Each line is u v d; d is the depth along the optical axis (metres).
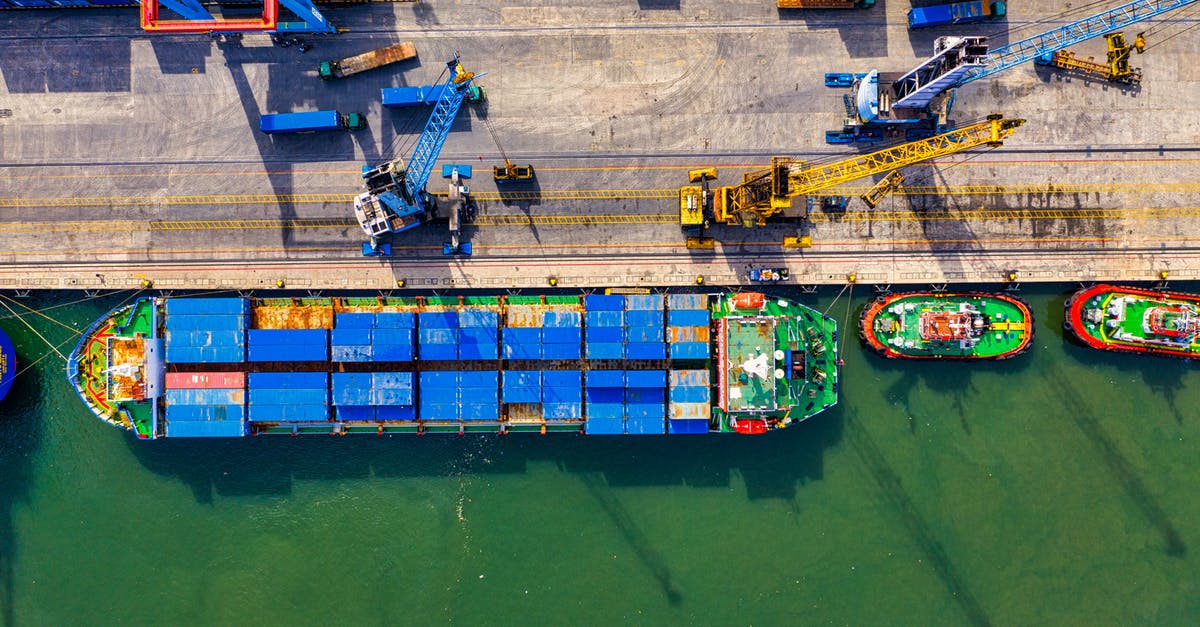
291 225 89.94
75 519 90.00
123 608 89.94
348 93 90.31
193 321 85.81
